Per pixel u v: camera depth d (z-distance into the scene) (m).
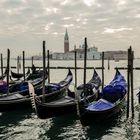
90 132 14.83
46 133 14.85
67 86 22.75
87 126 15.59
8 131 15.29
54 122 16.83
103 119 15.67
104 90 18.69
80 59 180.88
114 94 18.39
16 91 21.38
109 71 65.50
